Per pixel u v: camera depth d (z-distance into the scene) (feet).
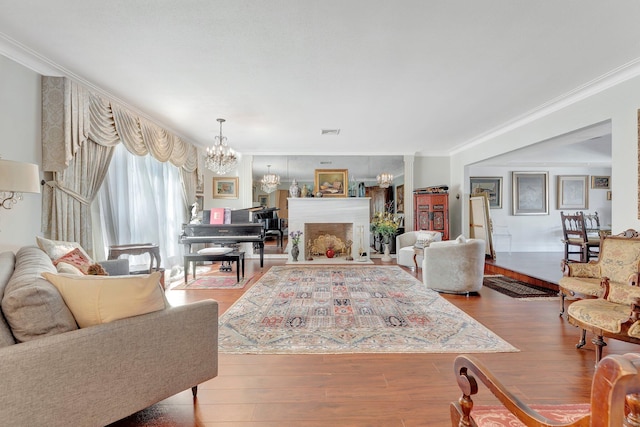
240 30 7.37
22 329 4.02
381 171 29.12
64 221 9.92
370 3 6.38
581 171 25.04
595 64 9.11
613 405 1.86
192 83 10.43
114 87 10.70
